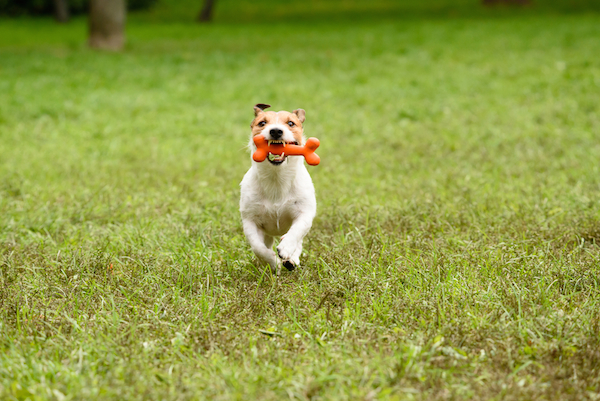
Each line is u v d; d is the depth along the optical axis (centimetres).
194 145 1051
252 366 346
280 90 1494
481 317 397
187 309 425
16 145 1038
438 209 634
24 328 396
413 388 328
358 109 1307
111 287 466
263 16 3456
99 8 2122
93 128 1175
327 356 354
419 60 1820
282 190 485
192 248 545
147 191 761
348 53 2006
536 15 2858
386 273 471
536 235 543
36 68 1734
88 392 315
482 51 1906
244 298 441
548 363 353
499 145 963
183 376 340
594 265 474
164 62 1877
